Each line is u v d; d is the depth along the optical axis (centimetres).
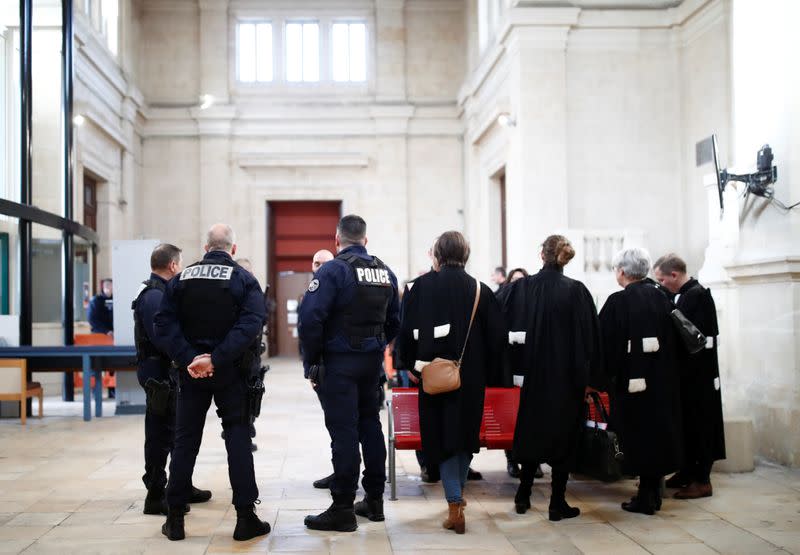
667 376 466
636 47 1248
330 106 1923
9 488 548
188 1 1911
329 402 441
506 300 485
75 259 1291
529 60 1238
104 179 1587
